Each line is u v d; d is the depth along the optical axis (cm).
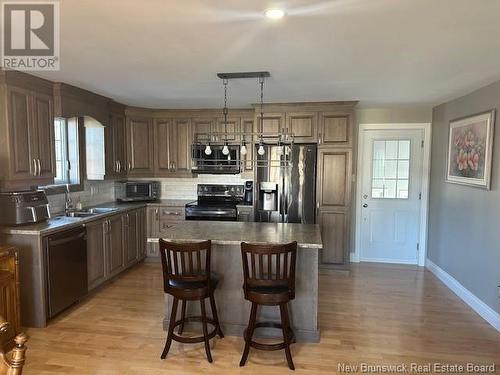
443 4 180
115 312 360
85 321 339
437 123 497
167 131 552
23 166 324
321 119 486
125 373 259
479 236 369
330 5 182
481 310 360
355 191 547
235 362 274
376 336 315
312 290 304
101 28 214
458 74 319
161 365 269
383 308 376
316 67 299
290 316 308
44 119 351
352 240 555
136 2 179
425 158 525
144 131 544
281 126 493
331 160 488
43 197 358
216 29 215
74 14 195
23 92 323
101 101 448
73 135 432
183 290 270
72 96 387
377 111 533
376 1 177
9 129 307
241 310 315
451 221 441
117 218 452
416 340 309
